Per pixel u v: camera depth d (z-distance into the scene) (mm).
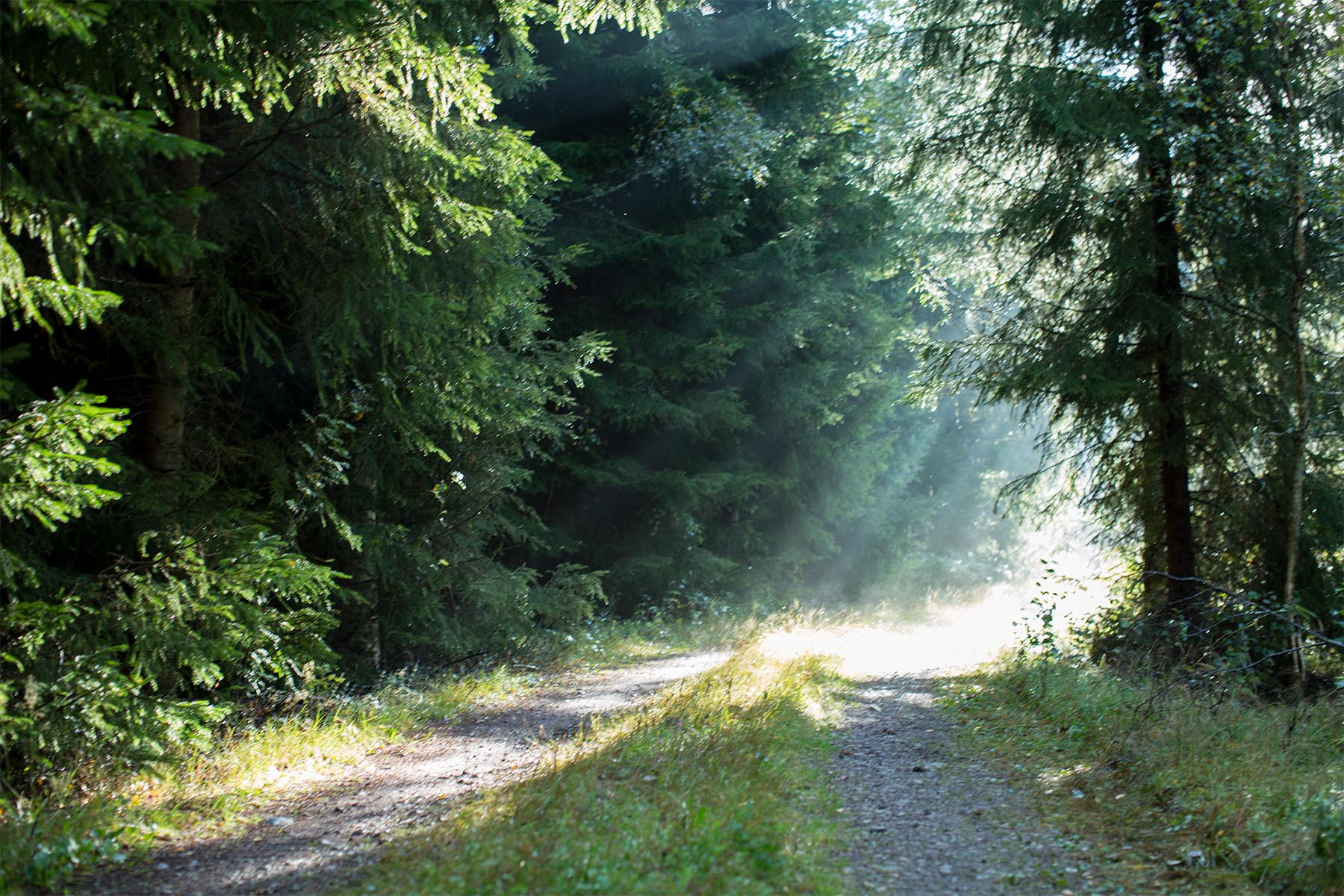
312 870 5215
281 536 7945
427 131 7711
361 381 9852
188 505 7539
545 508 17422
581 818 5492
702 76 16969
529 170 8734
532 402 11602
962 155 12391
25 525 6359
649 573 17500
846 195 18938
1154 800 6348
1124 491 12734
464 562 11883
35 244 6305
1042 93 11234
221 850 5574
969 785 7031
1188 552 12016
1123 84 11328
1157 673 9797
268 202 8648
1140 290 11508
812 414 19078
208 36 6051
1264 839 5441
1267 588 11836
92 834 5535
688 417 16641
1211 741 7234
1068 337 11617
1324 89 11203
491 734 8656
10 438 5289
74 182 6133
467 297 8992
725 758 6754
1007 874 5238
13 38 5328
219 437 8805
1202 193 11047
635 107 16844
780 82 18500
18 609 5719
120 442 7809
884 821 6156
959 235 13234
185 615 6715
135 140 4938
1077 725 8281
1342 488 11758
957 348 12477
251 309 8578
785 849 5223
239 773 6961
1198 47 10625
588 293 17109
